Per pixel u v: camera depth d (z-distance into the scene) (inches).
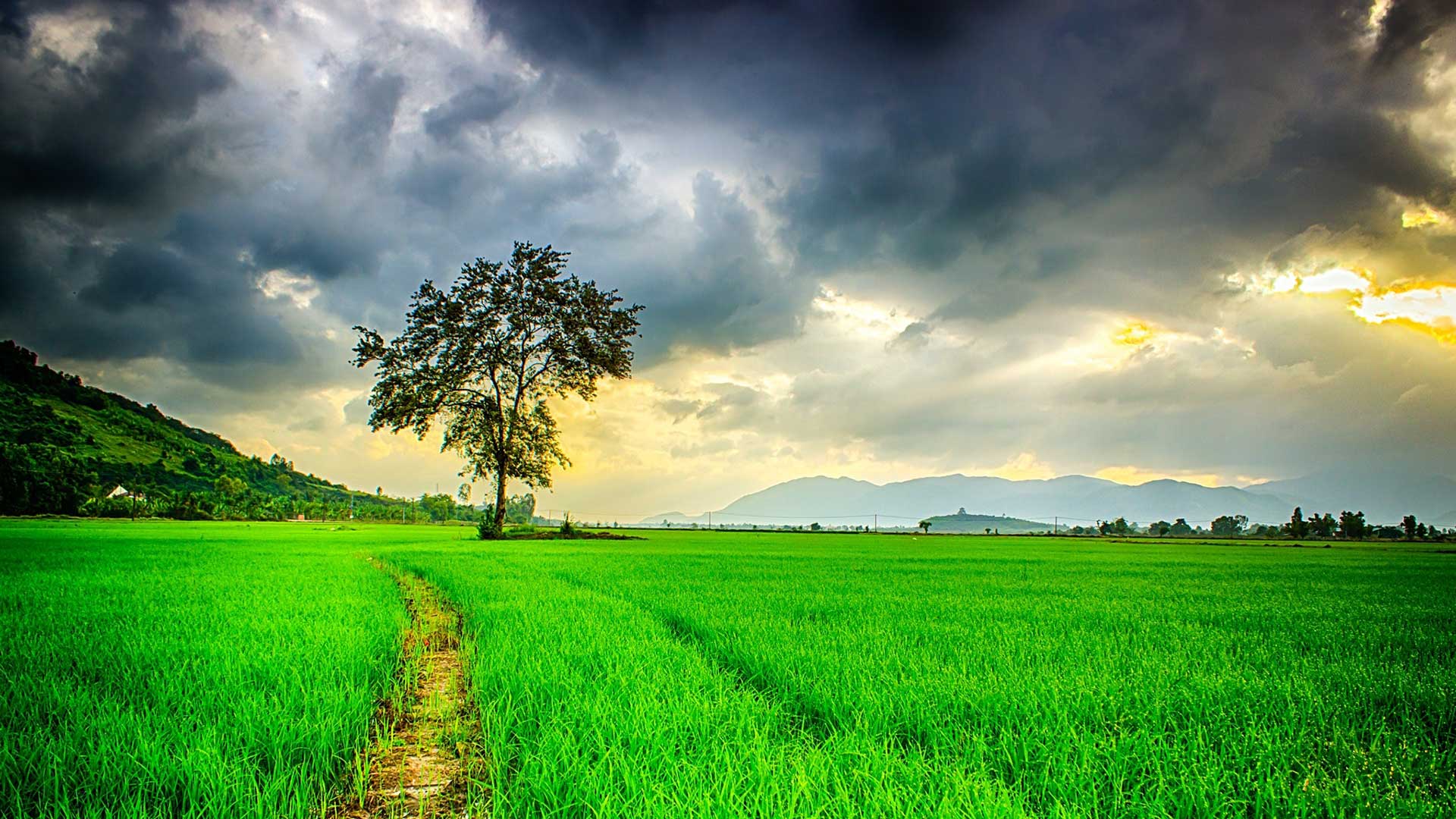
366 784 155.7
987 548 2039.9
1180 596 561.9
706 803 126.6
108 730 165.5
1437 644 336.2
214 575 625.3
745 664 261.1
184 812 129.3
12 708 180.9
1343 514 5004.9
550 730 169.6
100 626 326.6
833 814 128.3
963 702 196.9
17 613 372.2
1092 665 254.7
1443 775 155.9
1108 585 663.1
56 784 135.4
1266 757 157.8
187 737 161.5
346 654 253.9
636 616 386.0
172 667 235.6
